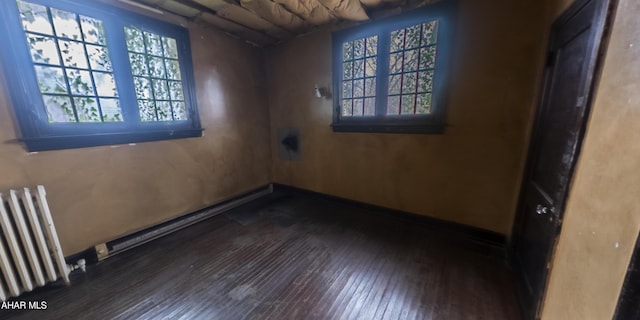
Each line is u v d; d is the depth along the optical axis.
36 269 1.60
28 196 1.55
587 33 1.03
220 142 3.06
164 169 2.49
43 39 1.67
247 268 1.93
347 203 3.24
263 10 2.30
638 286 0.67
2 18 1.51
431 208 2.56
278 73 3.52
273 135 3.83
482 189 2.22
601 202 0.80
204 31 2.72
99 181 2.04
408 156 2.61
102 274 1.87
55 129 1.78
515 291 1.64
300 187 3.72
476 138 2.18
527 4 1.80
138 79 2.21
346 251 2.15
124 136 2.14
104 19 1.95
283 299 1.59
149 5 2.21
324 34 2.95
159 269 1.93
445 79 2.23
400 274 1.83
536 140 1.67
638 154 0.67
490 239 2.24
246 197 3.47
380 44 2.55
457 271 1.85
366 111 2.82
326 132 3.22
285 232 2.53
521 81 1.90
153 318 1.46
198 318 1.45
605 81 0.81
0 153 1.58
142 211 2.35
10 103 1.59
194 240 2.39
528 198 1.72
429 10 2.21
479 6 1.99
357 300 1.58
